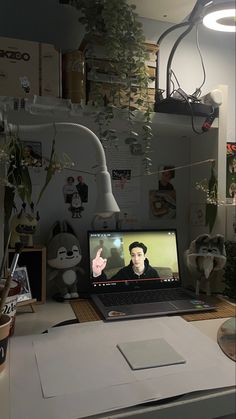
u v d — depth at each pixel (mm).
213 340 782
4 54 921
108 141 1193
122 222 1309
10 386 580
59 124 891
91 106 999
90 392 561
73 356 698
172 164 1372
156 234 1250
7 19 1150
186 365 657
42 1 1188
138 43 1008
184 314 974
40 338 796
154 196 1354
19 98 920
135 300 1063
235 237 1156
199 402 560
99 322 907
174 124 1115
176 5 1197
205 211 1281
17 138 911
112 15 960
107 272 1159
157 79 1162
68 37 1214
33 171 1181
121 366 654
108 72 1013
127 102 1036
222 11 1051
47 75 960
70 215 1240
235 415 617
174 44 1294
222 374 623
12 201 937
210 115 1158
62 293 1126
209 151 1254
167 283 1205
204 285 1209
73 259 1135
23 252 1051
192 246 1163
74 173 1241
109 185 841
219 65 1472
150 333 826
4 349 638
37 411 510
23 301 973
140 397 545
